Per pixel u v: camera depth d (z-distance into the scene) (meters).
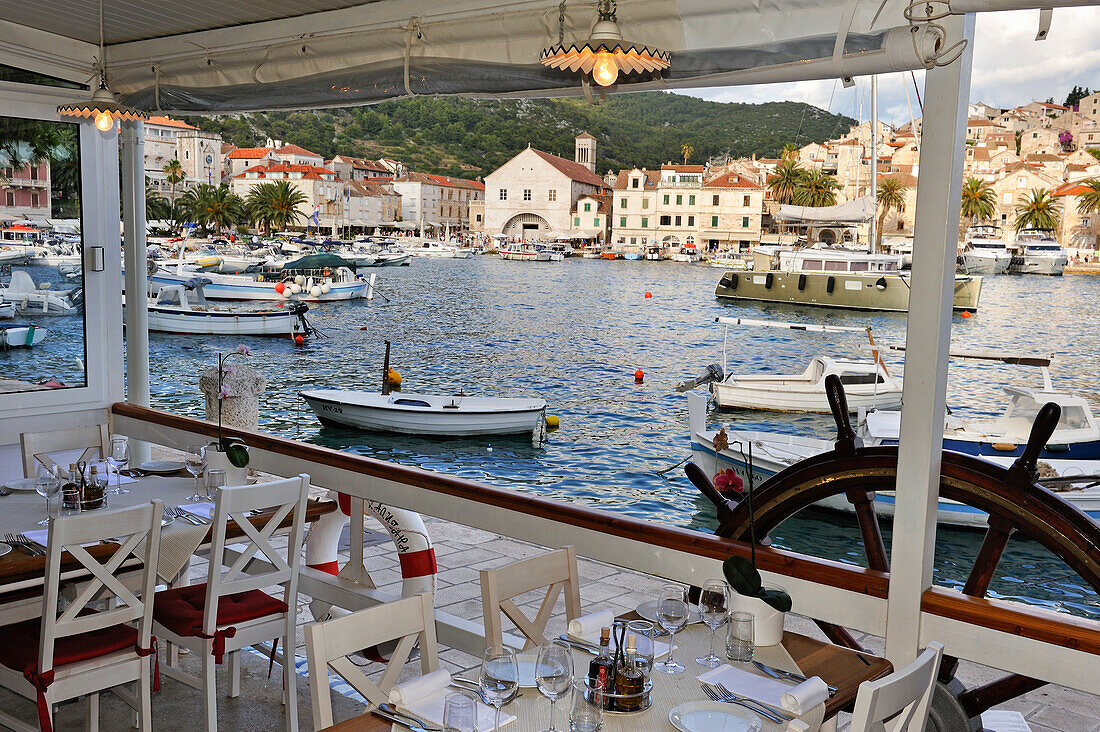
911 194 28.33
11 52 4.70
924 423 2.50
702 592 2.36
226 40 4.35
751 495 2.75
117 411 5.27
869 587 2.65
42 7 4.32
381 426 20.11
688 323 33.81
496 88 3.39
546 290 37.75
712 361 31.42
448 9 3.50
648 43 2.90
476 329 36.94
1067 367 24.47
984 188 26.08
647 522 3.15
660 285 35.19
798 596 2.81
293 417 26.86
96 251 5.18
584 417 29.50
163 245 38.69
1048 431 2.58
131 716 3.25
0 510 3.34
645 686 1.98
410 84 3.62
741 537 3.20
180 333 31.16
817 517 13.28
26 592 3.09
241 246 39.91
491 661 1.84
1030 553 11.77
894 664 2.61
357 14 3.81
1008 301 25.47
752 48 2.70
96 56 5.00
